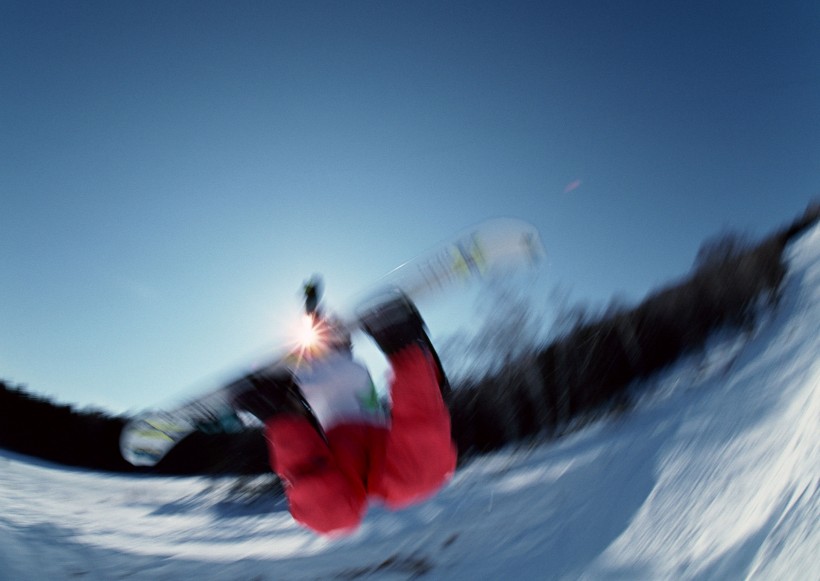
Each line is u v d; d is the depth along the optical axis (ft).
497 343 44.91
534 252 9.73
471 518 26.89
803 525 8.93
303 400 9.01
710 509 14.44
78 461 87.76
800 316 36.73
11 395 88.58
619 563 14.69
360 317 8.86
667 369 40.91
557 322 45.65
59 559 25.94
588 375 41.63
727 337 41.73
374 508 32.50
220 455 64.44
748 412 22.52
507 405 42.19
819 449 10.98
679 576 11.67
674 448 22.99
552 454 34.30
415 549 24.71
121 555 29.40
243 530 36.88
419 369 8.43
